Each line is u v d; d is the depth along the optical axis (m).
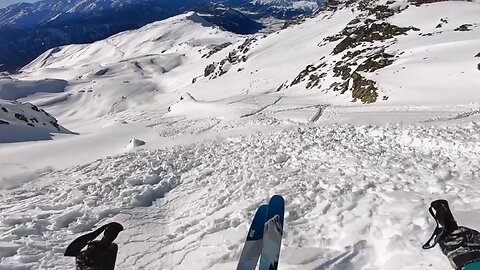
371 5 139.00
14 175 18.64
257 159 15.45
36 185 16.19
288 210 8.91
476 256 4.64
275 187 11.05
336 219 8.05
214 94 114.62
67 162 22.09
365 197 8.98
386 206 8.08
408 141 14.45
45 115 55.84
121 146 27.56
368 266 6.30
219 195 11.48
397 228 6.90
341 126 21.94
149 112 135.38
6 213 11.37
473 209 7.32
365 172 11.16
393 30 80.94
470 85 38.59
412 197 8.37
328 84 64.75
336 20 148.62
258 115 40.47
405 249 6.27
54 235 9.62
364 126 19.36
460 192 8.32
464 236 4.94
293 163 14.04
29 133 40.66
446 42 58.34
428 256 5.91
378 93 45.41
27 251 8.49
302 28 156.25
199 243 8.39
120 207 11.41
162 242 8.82
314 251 6.97
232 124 34.25
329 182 10.66
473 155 11.12
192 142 24.67
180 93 169.38
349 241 7.03
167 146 24.16
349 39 88.38
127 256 8.15
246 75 123.00
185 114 60.84
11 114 45.59
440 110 27.89
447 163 10.72
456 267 4.76
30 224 10.02
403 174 10.29
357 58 65.50
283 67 114.44
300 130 21.62
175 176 14.69
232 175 13.62
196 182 13.65
